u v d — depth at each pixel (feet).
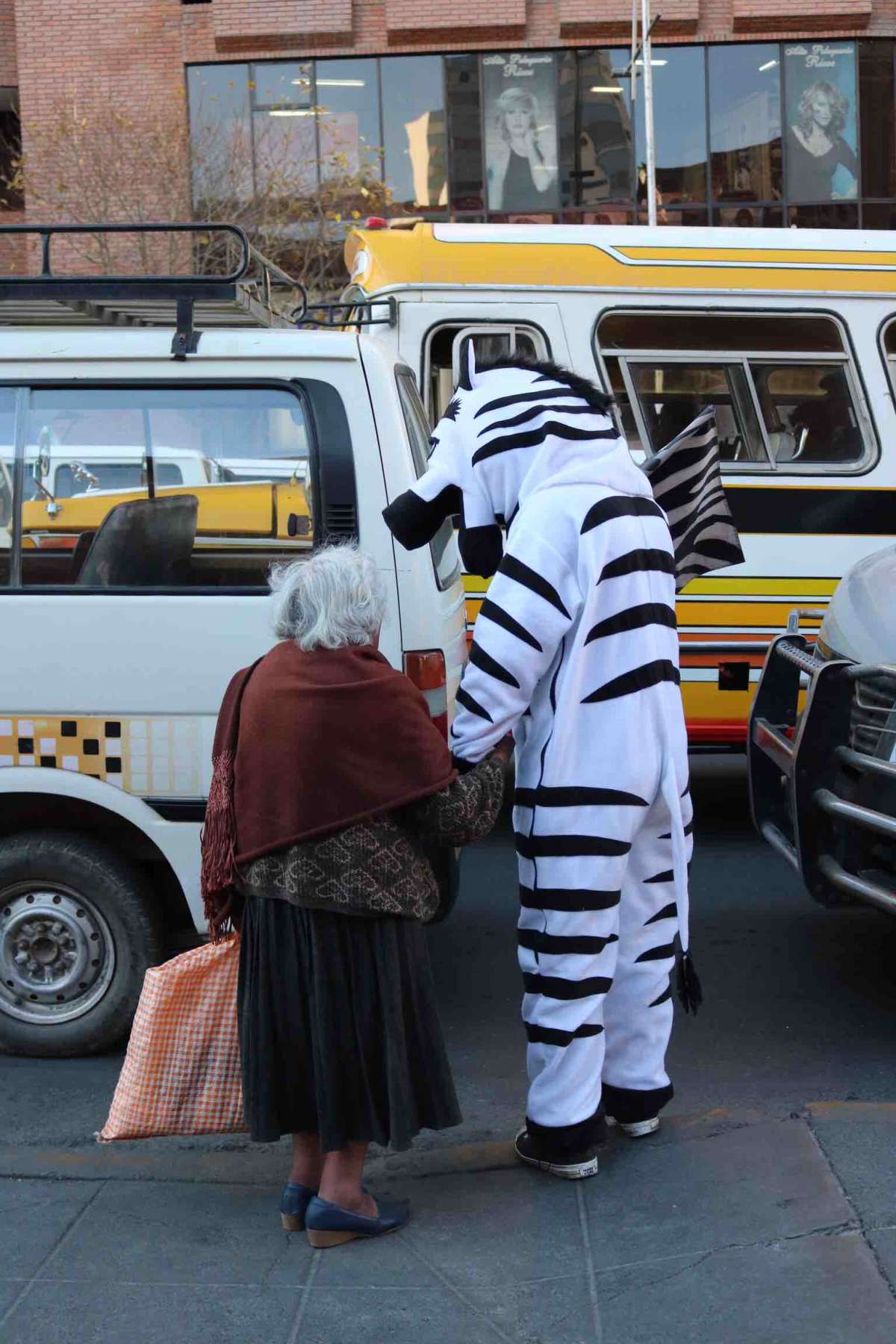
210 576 14.25
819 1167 11.23
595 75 75.41
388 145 75.51
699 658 24.53
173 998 11.03
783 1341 9.24
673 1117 12.66
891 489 24.57
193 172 66.18
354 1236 10.79
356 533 14.20
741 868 22.89
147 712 14.08
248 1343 9.53
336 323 26.40
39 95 73.51
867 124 76.38
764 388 24.67
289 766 10.16
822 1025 16.10
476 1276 10.29
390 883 10.23
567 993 11.41
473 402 11.82
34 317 17.15
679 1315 9.62
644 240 24.68
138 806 14.14
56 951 14.62
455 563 16.93
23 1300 10.07
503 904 20.90
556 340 24.45
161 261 63.93
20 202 77.05
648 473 13.30
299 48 74.02
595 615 11.17
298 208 67.10
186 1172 12.21
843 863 14.28
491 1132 13.46
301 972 10.37
